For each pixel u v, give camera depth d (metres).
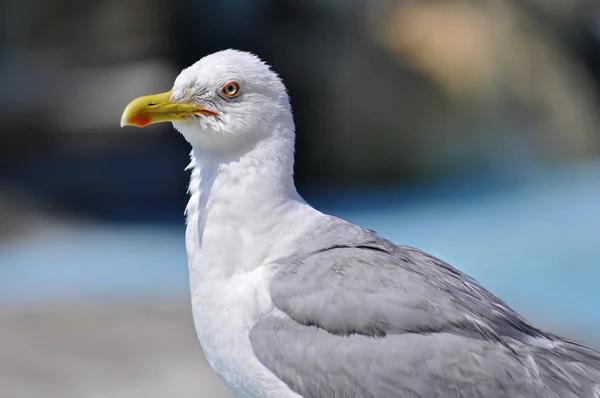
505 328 5.36
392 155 24.09
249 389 5.45
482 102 24.64
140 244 17.27
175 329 10.85
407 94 24.31
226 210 5.57
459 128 24.38
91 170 22.88
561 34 27.17
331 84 24.14
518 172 24.39
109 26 26.09
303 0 24.64
